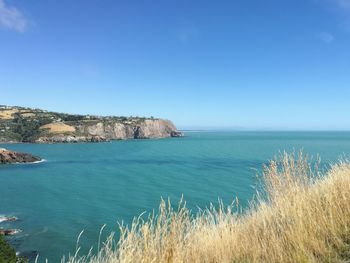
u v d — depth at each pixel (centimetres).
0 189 6047
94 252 2750
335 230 479
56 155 12775
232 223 554
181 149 15375
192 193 4659
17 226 3650
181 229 430
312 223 491
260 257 465
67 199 5044
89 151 14575
